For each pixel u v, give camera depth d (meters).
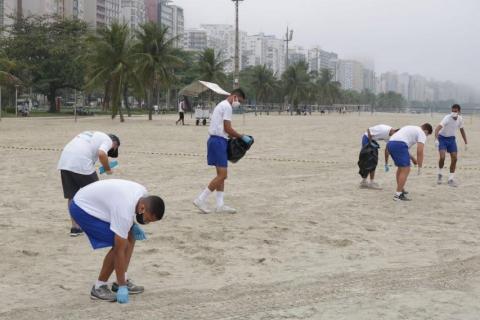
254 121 46.56
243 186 11.84
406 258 6.61
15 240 7.14
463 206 9.92
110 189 4.99
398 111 119.06
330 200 10.29
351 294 5.33
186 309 4.90
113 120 43.84
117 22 42.34
